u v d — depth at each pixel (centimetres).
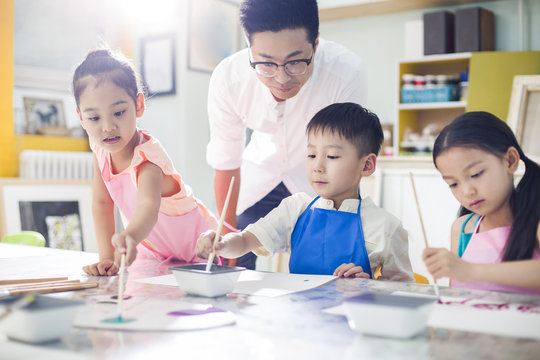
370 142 122
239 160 183
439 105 325
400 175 302
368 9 354
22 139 314
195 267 87
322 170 119
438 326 62
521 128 289
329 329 61
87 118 115
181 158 348
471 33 321
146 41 364
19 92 316
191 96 350
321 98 163
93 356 51
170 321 63
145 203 114
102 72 113
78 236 321
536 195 96
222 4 367
